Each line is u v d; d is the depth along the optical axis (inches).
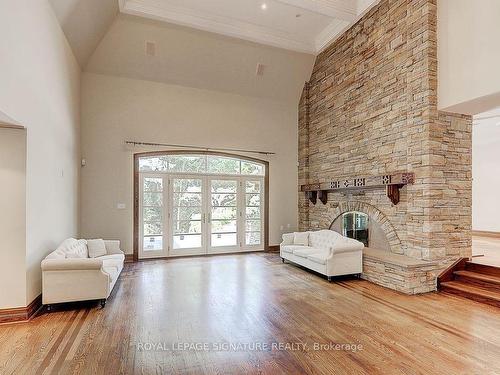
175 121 258.7
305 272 213.2
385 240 200.2
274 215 295.1
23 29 119.3
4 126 122.4
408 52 180.4
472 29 151.6
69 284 136.4
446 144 171.3
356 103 227.0
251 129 285.7
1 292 123.2
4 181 122.9
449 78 162.4
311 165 289.7
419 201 173.0
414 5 175.8
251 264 237.6
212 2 205.3
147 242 253.6
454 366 93.3
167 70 248.1
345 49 239.0
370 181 198.7
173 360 96.4
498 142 351.9
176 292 165.9
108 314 133.9
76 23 180.7
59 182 172.1
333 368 92.0
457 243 174.7
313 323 125.6
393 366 93.2
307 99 293.7
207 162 274.7
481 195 368.2
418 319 129.8
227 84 270.4
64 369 90.9
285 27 237.1
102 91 238.7
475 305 146.9
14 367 91.7
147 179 254.5
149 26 218.4
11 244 124.1
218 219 277.7
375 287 177.3
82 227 232.5
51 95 155.6
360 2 202.2
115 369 91.1
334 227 255.9
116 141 241.9
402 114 185.0
